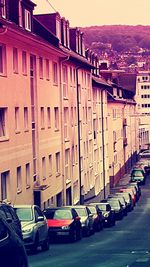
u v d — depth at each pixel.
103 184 68.88
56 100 43.88
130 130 106.38
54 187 42.31
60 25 47.75
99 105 67.50
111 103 77.88
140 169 85.38
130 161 105.62
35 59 37.44
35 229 22.36
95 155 63.75
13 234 10.73
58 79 44.66
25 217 23.08
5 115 31.08
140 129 145.38
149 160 116.94
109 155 78.00
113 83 85.69
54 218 28.27
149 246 25.25
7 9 33.41
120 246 25.27
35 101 37.56
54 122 43.22
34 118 37.38
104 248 24.23
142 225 40.47
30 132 35.75
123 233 33.62
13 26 30.91
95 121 64.19
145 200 66.62
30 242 21.88
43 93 39.56
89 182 59.03
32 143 36.62
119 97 89.25
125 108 97.25
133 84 126.38
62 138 45.34
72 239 27.67
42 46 36.78
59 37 47.03
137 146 122.81
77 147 52.03
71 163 48.84
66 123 47.88
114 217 41.16
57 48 41.12
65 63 47.09
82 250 23.33
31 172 35.84
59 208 29.19
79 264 18.41
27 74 35.28
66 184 46.56
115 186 80.38
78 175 52.16
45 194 38.81
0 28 28.17
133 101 111.81
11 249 10.33
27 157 34.97
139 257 20.39
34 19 43.69
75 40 54.94
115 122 82.00
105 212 39.28
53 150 42.44
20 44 33.31
